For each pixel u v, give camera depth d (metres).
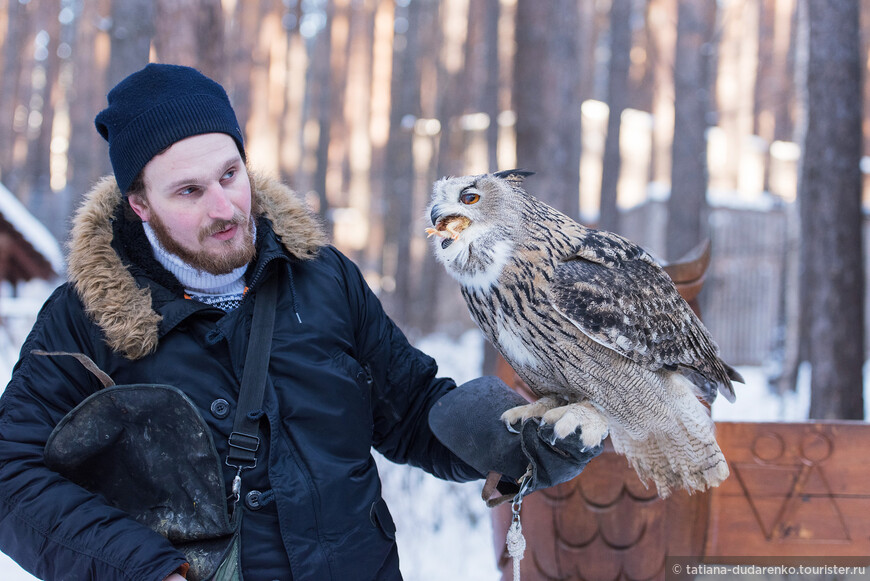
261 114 17.86
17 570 3.40
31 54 22.47
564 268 1.95
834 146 6.23
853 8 6.27
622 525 2.57
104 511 1.46
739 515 2.76
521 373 2.11
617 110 12.76
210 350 1.64
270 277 1.73
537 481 1.73
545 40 7.45
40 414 1.56
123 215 1.74
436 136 20.55
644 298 2.04
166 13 5.58
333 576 1.59
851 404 6.14
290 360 1.66
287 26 20.75
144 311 1.59
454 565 3.60
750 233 13.80
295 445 1.62
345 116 20.83
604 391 2.01
